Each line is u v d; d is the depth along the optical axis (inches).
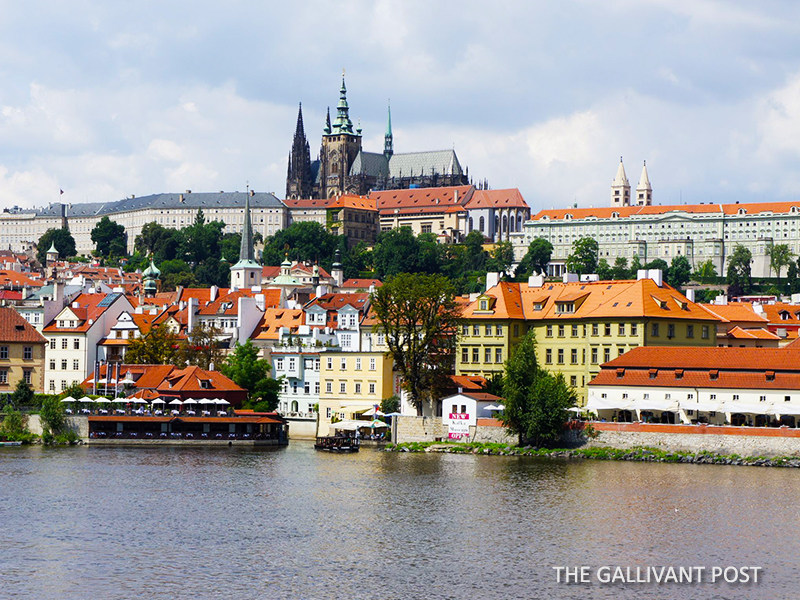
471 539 6909.5
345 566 6323.8
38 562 6333.7
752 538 6929.1
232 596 5777.6
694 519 7381.9
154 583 5969.5
